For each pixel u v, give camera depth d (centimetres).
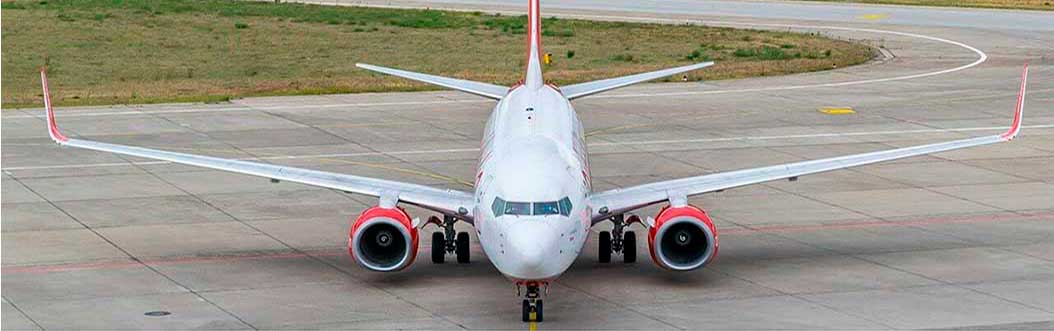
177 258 10238
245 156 14812
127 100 19275
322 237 11012
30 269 9850
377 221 8950
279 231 11225
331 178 10069
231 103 18962
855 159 10425
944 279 9562
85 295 9125
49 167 14050
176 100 19225
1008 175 13788
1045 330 8219
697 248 9206
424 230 11225
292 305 8894
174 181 13362
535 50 12106
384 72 13188
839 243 10788
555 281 9506
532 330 8269
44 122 17088
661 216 9112
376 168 14150
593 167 14275
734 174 10175
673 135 16312
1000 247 10612
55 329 8294
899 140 15888
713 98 19500
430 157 14812
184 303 8944
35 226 11338
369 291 9269
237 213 11938
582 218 8638
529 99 10912
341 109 18400
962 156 14825
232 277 9662
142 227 11338
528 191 8531
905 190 13025
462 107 18588
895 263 10075
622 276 9662
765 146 15525
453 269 9906
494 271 9844
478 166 10019
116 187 13062
